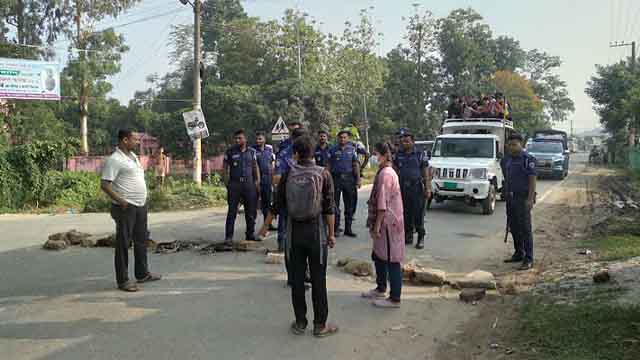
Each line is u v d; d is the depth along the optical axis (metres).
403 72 52.12
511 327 5.58
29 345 5.04
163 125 36.25
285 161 9.10
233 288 6.99
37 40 35.81
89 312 6.01
